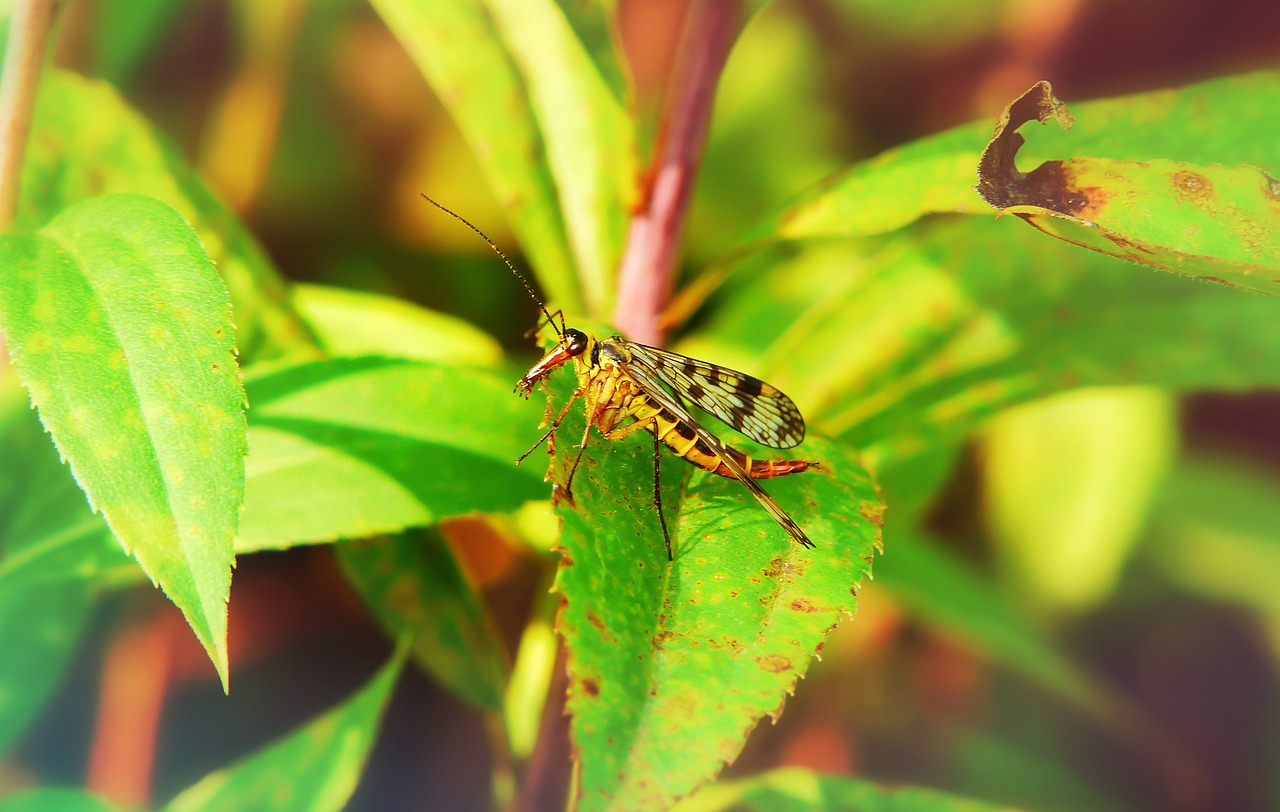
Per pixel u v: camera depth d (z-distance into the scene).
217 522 0.28
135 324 0.28
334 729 0.31
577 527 0.28
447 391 0.30
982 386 0.31
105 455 0.28
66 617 0.31
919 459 0.34
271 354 0.32
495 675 0.32
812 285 0.36
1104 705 0.35
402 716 0.38
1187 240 0.28
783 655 0.28
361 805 0.37
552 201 0.31
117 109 0.32
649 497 0.29
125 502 0.27
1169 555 0.40
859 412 0.31
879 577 0.34
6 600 0.31
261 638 0.39
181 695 0.36
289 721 0.37
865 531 0.29
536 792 0.31
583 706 0.27
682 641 0.28
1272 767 0.38
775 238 0.30
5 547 0.30
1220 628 0.40
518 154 0.31
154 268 0.28
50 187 0.32
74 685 0.35
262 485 0.30
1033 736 0.39
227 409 0.28
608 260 0.31
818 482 0.29
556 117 0.31
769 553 0.28
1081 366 0.31
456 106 0.31
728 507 0.29
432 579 0.32
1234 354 0.31
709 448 0.29
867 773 0.38
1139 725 0.38
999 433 0.38
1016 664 0.35
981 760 0.38
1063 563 0.37
